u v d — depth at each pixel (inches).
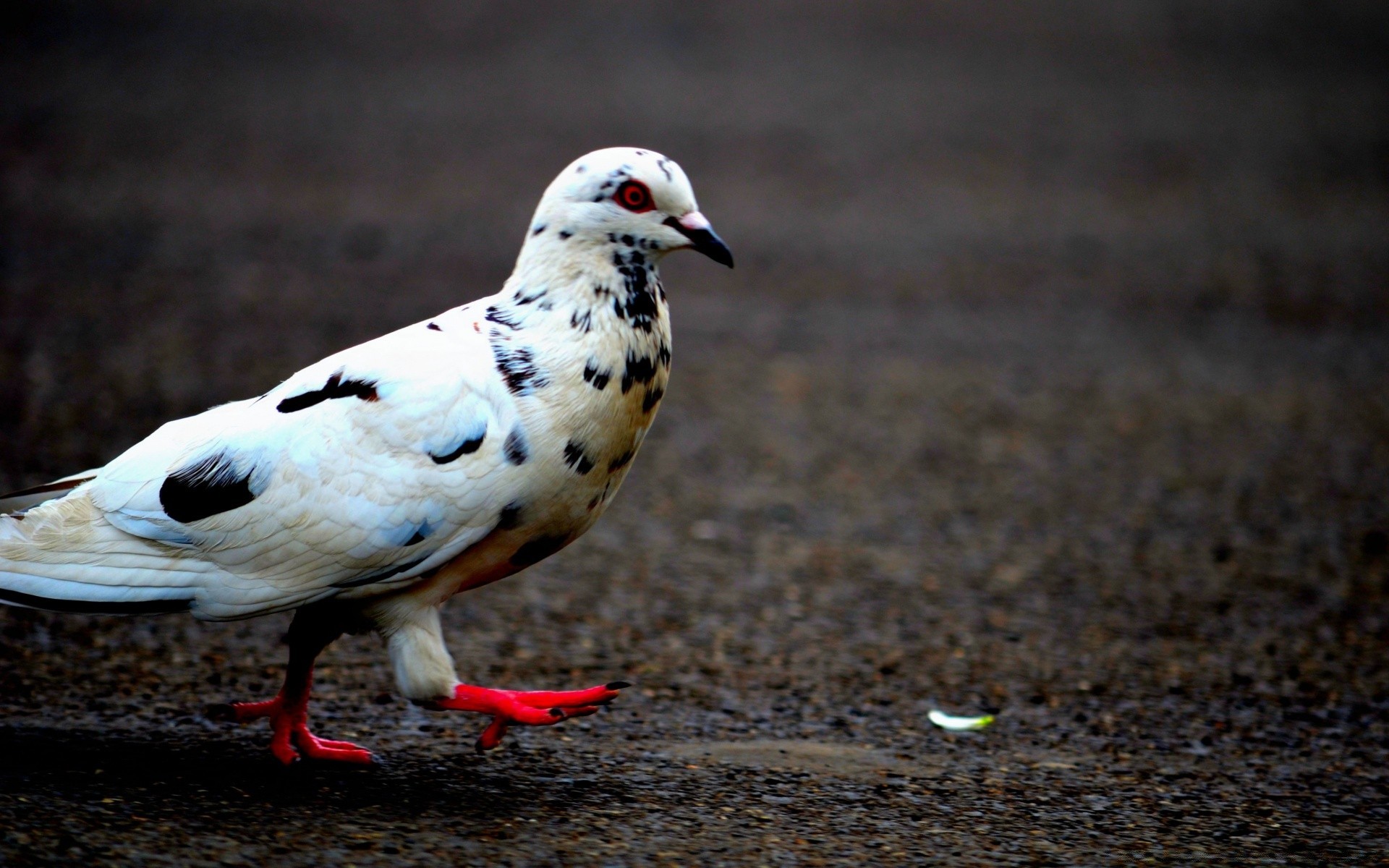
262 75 1393.9
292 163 1074.1
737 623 378.9
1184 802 269.1
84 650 327.6
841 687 334.3
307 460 238.4
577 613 380.8
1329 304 799.7
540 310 248.2
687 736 297.1
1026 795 268.5
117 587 239.5
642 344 250.4
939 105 1330.0
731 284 821.9
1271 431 587.5
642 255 249.1
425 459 237.8
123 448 493.4
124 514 241.4
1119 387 650.2
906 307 784.3
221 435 243.1
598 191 245.9
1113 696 333.7
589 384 244.4
